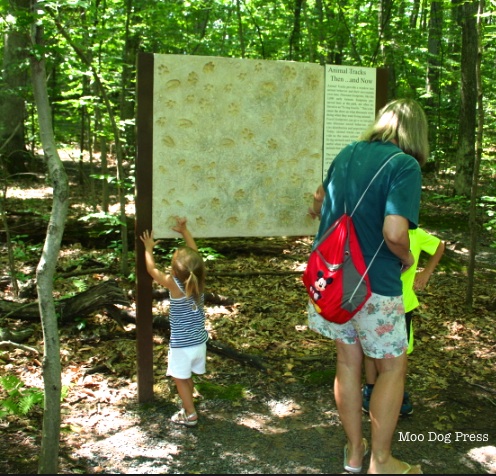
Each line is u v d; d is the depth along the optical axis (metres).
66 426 3.37
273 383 4.08
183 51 10.75
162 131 3.63
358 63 11.09
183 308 3.39
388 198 2.63
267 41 11.41
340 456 3.15
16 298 5.53
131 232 7.72
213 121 3.73
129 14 7.73
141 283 3.65
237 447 3.22
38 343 4.50
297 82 3.87
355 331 2.88
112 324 4.92
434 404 3.82
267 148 3.87
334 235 2.75
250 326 5.18
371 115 4.05
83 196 11.24
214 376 4.16
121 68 7.93
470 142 11.37
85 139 15.24
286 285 6.50
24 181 12.44
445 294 6.33
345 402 2.94
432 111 14.05
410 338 3.59
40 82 2.45
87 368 4.15
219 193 3.80
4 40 8.13
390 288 2.71
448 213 11.14
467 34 10.84
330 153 4.00
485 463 3.11
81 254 7.26
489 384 4.14
